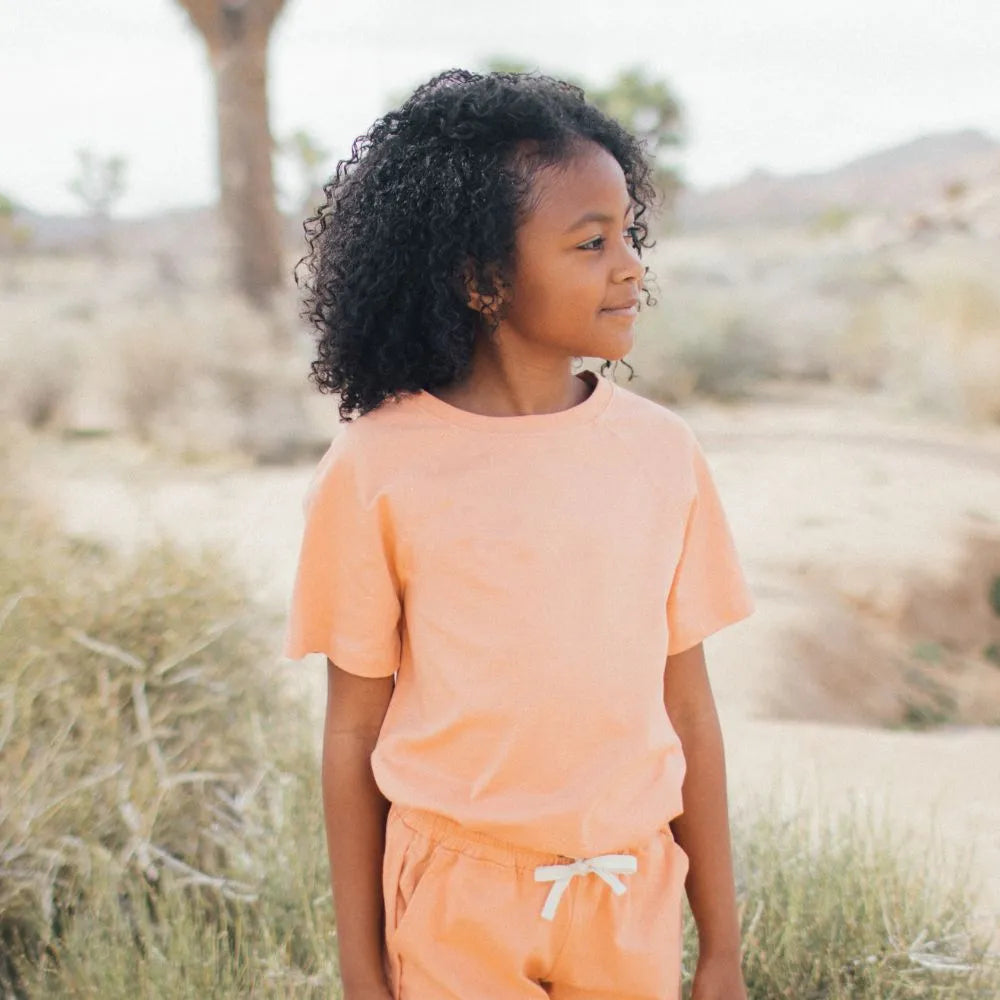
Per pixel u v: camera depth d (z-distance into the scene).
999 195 33.62
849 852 2.52
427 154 1.48
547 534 1.43
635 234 1.68
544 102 1.46
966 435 10.55
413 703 1.49
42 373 10.55
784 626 5.62
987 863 3.11
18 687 2.84
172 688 3.07
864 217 53.81
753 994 2.27
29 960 2.45
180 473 8.64
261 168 13.80
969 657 6.36
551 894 1.42
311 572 1.51
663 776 1.50
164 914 2.41
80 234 57.81
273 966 2.21
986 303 14.02
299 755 2.93
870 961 2.27
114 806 2.68
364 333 1.54
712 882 1.60
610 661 1.44
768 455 9.56
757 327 13.74
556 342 1.48
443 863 1.45
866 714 5.36
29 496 5.38
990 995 2.28
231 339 11.20
